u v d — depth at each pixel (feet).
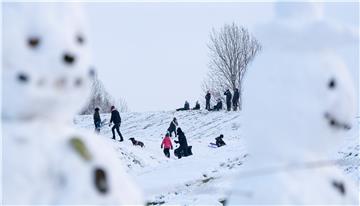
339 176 22.70
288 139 22.13
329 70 22.24
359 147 71.56
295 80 22.12
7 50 17.94
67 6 18.52
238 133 141.69
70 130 18.76
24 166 17.46
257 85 22.58
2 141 17.67
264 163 22.22
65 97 18.47
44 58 18.03
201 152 113.09
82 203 17.62
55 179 17.78
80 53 18.54
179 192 62.64
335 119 22.25
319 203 21.59
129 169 100.22
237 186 22.62
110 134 150.41
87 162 18.12
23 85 17.99
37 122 18.29
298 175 21.91
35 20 18.13
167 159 110.42
